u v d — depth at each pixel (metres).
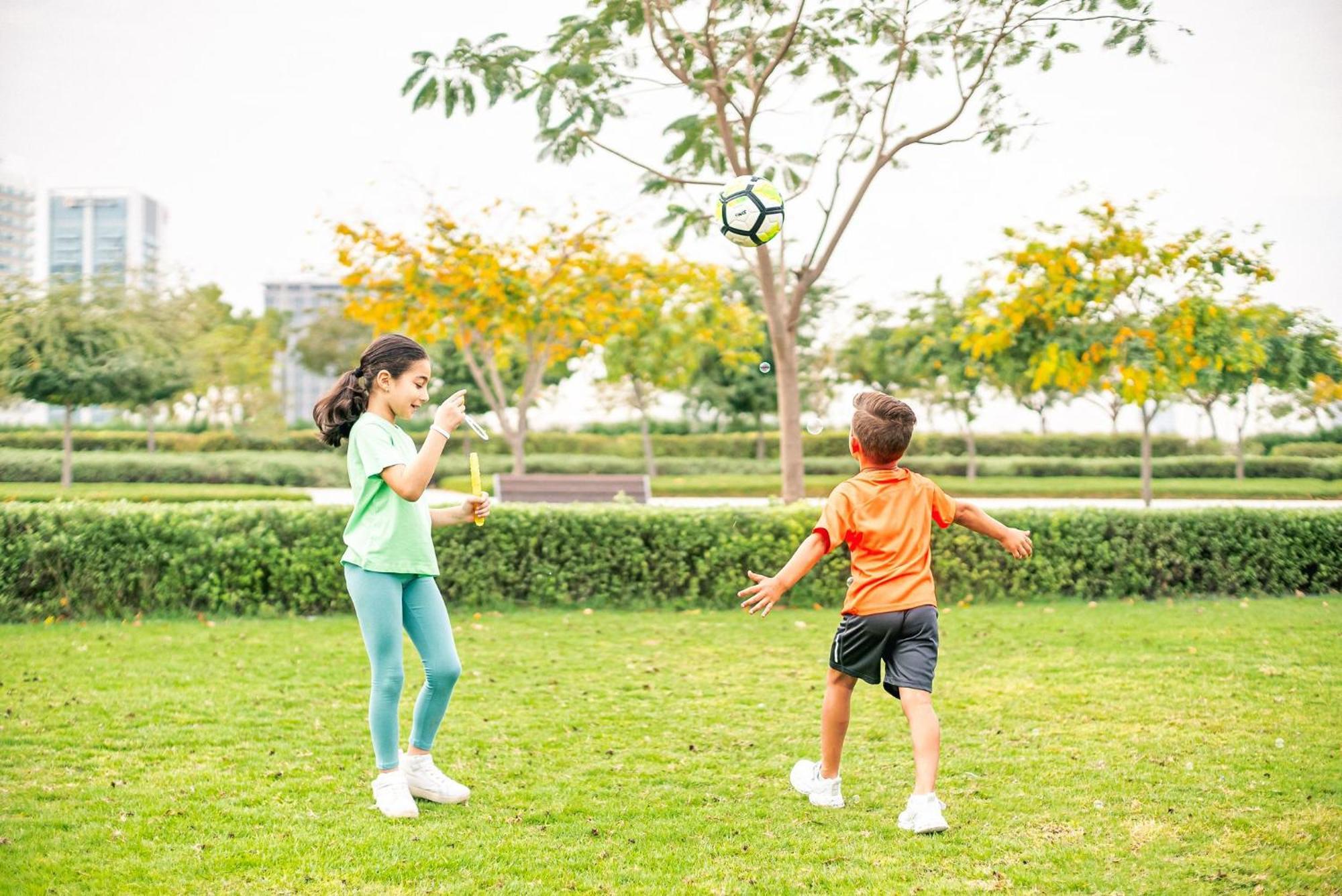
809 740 4.57
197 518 8.00
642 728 4.77
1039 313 13.39
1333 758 4.22
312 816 3.56
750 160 9.26
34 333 20.91
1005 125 9.34
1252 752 4.30
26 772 4.02
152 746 4.40
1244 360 12.66
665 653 6.57
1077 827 3.47
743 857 3.23
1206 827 3.46
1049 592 8.76
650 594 8.48
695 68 9.20
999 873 3.09
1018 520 8.80
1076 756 4.29
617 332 16.30
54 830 3.40
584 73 8.51
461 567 8.39
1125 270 12.99
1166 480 28.06
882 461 3.62
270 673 5.84
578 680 5.77
